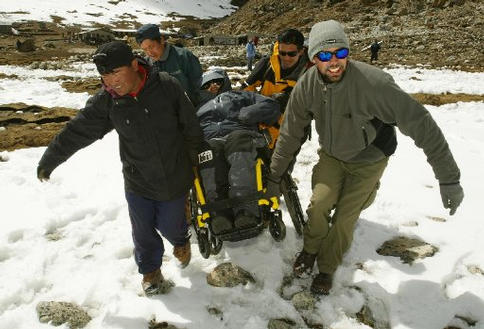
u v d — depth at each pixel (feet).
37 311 10.28
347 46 8.45
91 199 16.06
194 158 10.52
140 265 10.62
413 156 19.65
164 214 10.40
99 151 21.07
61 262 12.23
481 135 26.21
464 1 137.80
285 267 11.89
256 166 11.27
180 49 13.75
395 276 11.39
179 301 10.62
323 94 9.26
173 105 9.26
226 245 12.88
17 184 17.43
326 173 10.50
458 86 45.24
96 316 10.27
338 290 10.99
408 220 14.11
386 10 156.46
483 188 16.26
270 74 13.75
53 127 26.91
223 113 12.49
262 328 9.80
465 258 12.09
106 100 8.85
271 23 195.31
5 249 12.63
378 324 10.10
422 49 86.79
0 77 51.93
